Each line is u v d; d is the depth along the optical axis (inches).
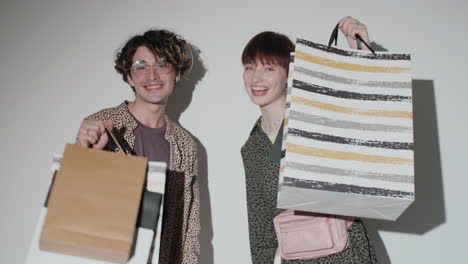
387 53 54.6
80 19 78.5
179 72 68.9
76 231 46.6
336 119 51.1
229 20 77.7
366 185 49.2
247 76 65.1
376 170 49.6
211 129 76.7
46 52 78.1
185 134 68.3
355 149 50.3
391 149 50.4
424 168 75.2
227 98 76.9
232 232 75.3
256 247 63.4
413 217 75.0
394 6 76.5
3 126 77.5
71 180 48.1
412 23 76.3
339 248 56.4
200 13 77.9
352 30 59.7
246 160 66.0
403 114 51.8
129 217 47.5
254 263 63.8
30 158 77.1
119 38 78.1
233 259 75.0
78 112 77.6
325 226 56.6
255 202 63.6
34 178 76.7
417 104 75.7
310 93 51.5
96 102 77.7
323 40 76.6
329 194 49.2
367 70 53.7
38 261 48.1
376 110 51.9
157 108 64.3
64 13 78.6
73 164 48.7
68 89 77.9
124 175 48.8
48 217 46.8
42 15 78.6
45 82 77.9
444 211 74.6
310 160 49.1
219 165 76.2
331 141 50.2
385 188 49.1
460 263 73.8
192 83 77.5
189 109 77.3
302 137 49.7
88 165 48.8
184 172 65.6
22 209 76.4
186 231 65.8
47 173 76.7
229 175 76.0
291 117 50.2
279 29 77.1
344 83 52.8
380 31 76.3
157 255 50.4
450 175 74.8
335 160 49.6
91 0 78.6
